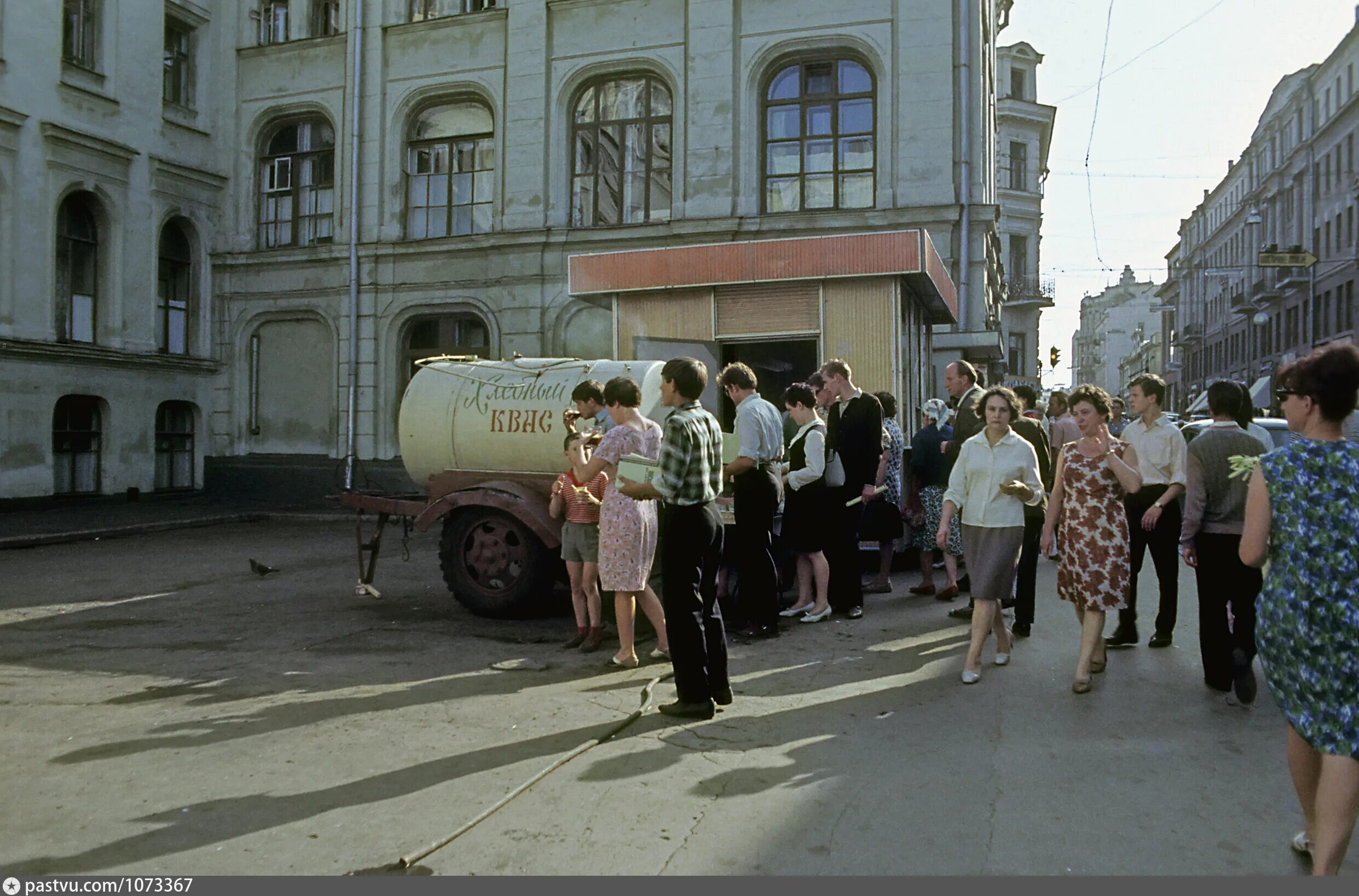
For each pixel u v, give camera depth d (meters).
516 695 5.46
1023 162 42.97
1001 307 29.78
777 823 3.60
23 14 16.98
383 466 19.83
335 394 20.30
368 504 8.65
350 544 14.05
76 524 15.42
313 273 20.48
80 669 6.14
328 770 4.21
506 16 19.16
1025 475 5.55
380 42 20.05
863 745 4.51
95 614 8.26
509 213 18.97
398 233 20.00
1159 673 5.86
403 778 4.09
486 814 3.67
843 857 3.31
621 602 6.12
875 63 16.91
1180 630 7.20
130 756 4.40
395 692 5.51
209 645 6.90
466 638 7.11
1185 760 4.28
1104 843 3.42
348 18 20.34
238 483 20.81
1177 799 3.83
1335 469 2.97
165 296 20.36
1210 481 5.29
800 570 7.70
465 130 19.84
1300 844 3.30
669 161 18.33
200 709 5.18
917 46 16.64
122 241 18.89
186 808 3.78
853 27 16.97
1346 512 2.92
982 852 3.35
